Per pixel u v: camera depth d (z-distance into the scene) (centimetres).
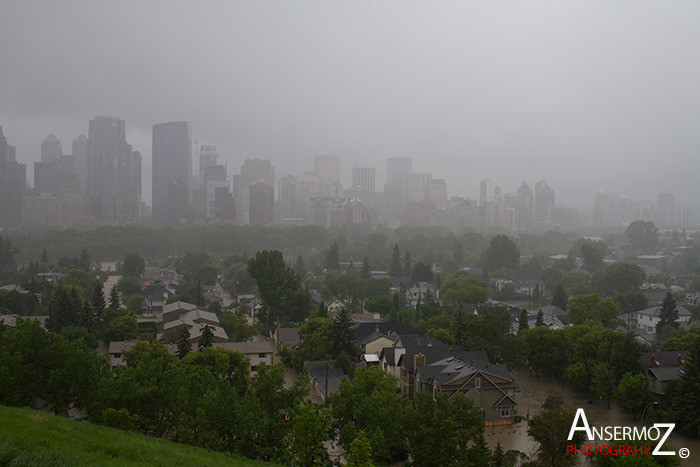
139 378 5597
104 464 2941
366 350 9669
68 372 5641
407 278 19600
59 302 10294
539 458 5438
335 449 5644
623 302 14650
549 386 8700
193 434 4925
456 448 4869
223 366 7188
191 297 14900
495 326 8731
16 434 3006
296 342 10519
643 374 7250
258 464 4203
